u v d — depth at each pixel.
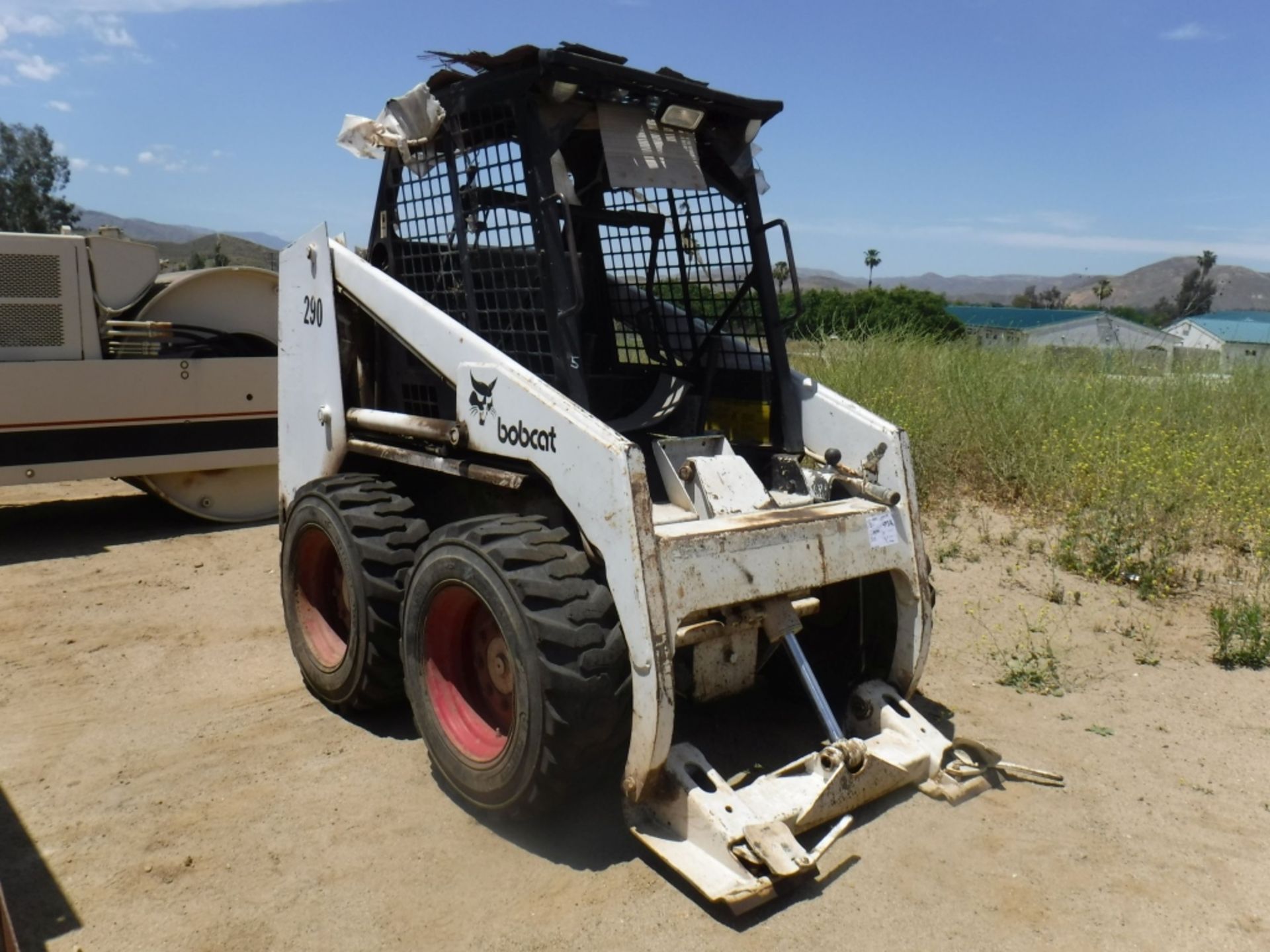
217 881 3.18
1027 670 4.69
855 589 4.03
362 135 4.17
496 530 3.36
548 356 3.64
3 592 6.02
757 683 4.49
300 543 4.42
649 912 3.00
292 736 4.17
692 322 4.38
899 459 3.80
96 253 6.96
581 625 3.10
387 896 3.10
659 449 3.73
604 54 3.62
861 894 3.09
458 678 3.68
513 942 2.89
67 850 3.35
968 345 10.83
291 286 4.72
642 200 4.36
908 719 3.78
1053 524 6.98
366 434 4.40
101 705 4.48
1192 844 3.37
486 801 3.40
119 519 7.90
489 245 3.86
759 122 4.03
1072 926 2.96
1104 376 9.70
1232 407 8.86
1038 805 3.60
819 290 12.51
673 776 3.18
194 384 7.30
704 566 3.15
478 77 3.69
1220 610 5.00
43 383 6.74
